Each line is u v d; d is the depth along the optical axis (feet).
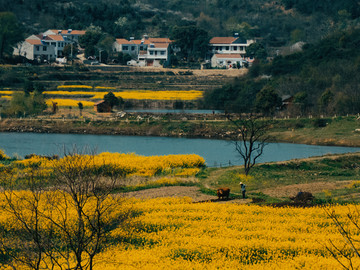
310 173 219.82
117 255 102.99
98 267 95.96
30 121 382.63
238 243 108.68
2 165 196.85
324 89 442.50
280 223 127.13
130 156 234.17
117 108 461.37
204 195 170.91
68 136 353.72
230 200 163.43
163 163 221.05
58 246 110.22
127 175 197.36
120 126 377.71
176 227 125.18
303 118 372.38
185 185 189.88
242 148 310.45
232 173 210.18
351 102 392.88
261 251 106.73
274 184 195.93
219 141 342.03
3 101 437.58
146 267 94.63
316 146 320.29
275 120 370.12
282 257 102.63
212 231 120.98
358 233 118.62
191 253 104.83
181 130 369.50
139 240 115.44
